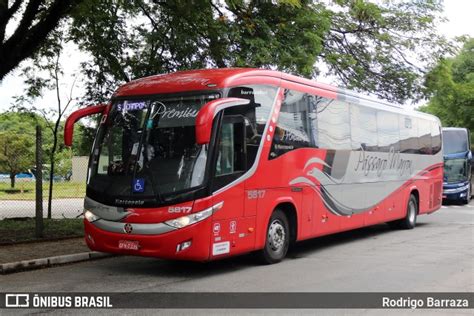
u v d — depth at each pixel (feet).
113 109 30.76
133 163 28.60
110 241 28.58
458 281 27.17
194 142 27.81
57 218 55.98
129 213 27.81
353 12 64.64
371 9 64.23
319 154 37.14
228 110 28.94
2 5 37.52
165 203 27.14
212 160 27.66
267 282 27.14
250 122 30.42
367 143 44.32
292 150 34.09
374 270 30.30
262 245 31.30
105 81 50.98
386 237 46.29
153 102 29.50
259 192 30.78
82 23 48.19
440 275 28.73
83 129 50.70
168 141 28.35
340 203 39.91
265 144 31.45
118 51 50.06
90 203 29.55
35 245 37.19
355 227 42.39
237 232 29.17
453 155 94.22
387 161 47.93
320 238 45.70
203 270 30.68
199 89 28.78
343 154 40.40
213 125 27.96
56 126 51.08
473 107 114.42
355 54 68.18
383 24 65.67
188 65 48.24
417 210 54.90
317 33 52.24
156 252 27.27
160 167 27.94
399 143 50.49
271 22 49.37
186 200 26.91
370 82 69.21
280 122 33.06
